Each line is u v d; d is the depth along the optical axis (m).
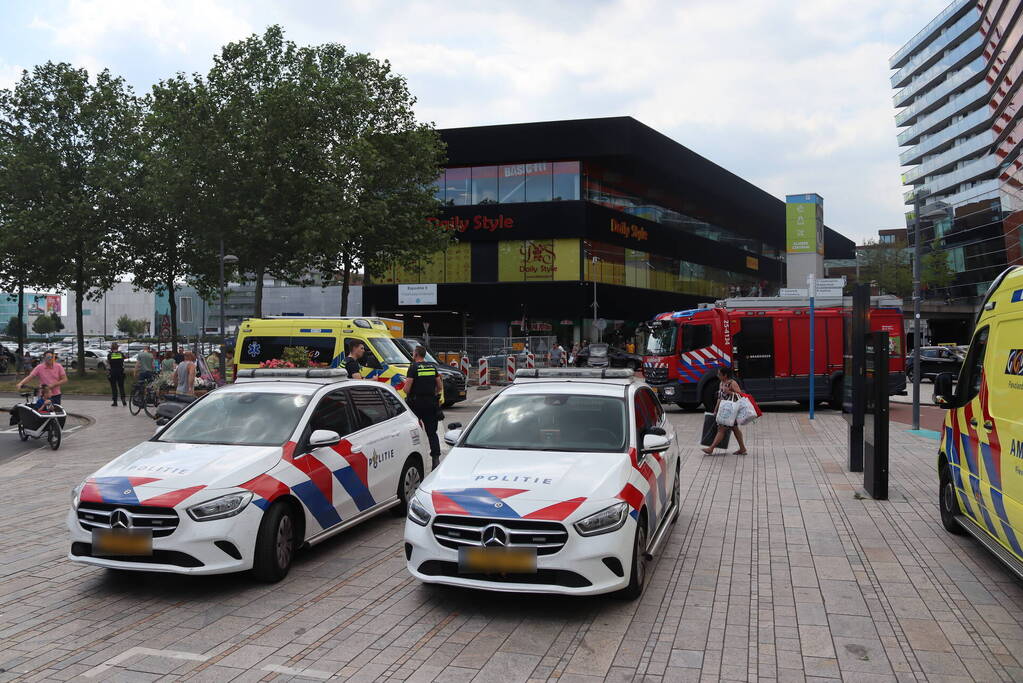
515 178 43.34
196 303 67.12
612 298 44.84
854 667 4.32
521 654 4.50
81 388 29.16
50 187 33.12
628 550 5.17
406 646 4.63
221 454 6.10
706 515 8.16
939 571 6.12
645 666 4.34
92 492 5.60
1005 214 52.56
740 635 4.80
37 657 4.48
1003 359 5.76
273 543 5.81
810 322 18.27
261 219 26.14
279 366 15.87
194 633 4.85
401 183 32.81
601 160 43.31
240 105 27.03
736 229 64.19
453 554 5.06
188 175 26.66
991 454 5.91
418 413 10.34
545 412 6.52
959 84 98.81
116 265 35.03
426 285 43.41
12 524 7.85
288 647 4.62
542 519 4.97
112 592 5.66
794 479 10.21
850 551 6.71
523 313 42.81
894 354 21.16
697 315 19.83
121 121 34.56
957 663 4.38
